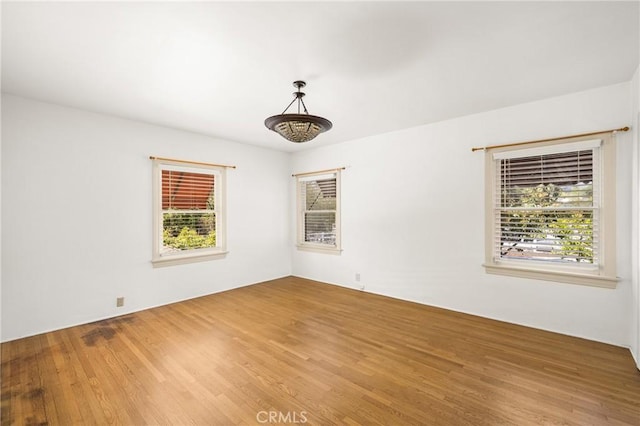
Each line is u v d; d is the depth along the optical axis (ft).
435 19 5.74
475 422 5.60
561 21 5.80
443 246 12.20
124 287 11.66
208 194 14.67
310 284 16.37
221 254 14.89
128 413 5.89
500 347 8.67
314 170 17.11
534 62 7.46
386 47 6.76
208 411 5.95
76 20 5.70
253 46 6.69
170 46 6.68
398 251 13.58
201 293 14.14
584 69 7.83
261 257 16.88
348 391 6.59
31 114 9.66
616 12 5.49
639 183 7.60
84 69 7.73
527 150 10.19
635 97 8.00
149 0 5.13
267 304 12.87
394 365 7.70
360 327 10.26
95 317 10.93
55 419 5.72
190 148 13.73
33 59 7.22
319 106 10.54
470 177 11.47
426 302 12.74
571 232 9.59
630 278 8.49
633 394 6.41
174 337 9.48
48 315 9.95
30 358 8.09
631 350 8.31
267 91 9.21
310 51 6.92
